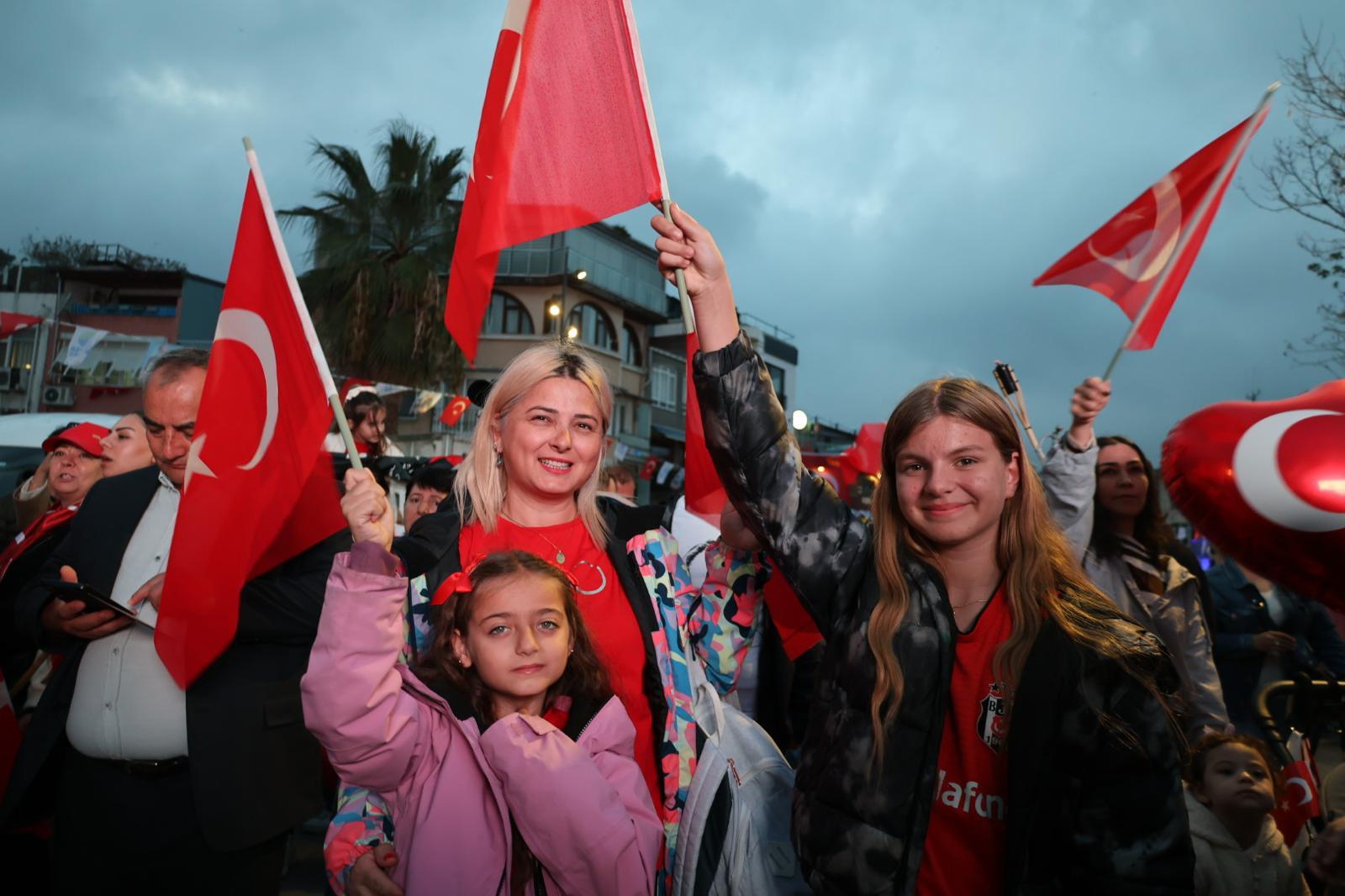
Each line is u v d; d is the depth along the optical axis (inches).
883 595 70.3
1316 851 67.0
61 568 101.3
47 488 172.6
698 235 75.4
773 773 82.5
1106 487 135.2
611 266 1270.9
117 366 1042.7
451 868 67.2
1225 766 103.3
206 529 82.6
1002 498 69.9
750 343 75.1
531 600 74.1
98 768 94.6
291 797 94.3
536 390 86.9
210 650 82.9
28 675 139.6
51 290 1160.2
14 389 1068.5
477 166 82.5
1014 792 62.9
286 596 93.4
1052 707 62.9
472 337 81.0
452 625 76.8
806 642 94.2
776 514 73.7
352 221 798.5
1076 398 98.7
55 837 97.4
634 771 74.3
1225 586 160.2
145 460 145.6
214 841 88.0
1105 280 113.7
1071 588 68.5
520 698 75.4
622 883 67.2
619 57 81.9
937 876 68.2
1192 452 52.7
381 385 515.2
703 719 83.0
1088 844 61.5
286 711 94.9
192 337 1138.7
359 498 71.8
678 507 156.3
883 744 66.7
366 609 66.6
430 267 759.1
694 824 76.2
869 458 282.5
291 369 85.9
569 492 87.4
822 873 67.9
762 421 73.0
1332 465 47.4
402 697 69.7
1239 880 102.0
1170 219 110.3
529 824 67.7
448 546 85.4
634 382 1328.7
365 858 71.8
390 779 69.5
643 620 84.4
